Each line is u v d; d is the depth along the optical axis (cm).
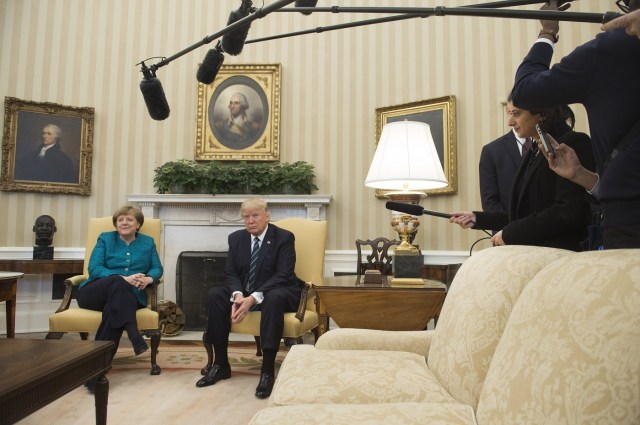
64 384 182
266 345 308
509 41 524
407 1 562
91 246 407
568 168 165
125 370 363
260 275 344
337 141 569
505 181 304
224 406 285
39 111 552
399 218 279
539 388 85
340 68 575
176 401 293
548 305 95
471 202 516
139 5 590
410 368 154
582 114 480
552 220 178
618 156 122
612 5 492
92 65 578
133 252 379
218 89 583
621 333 74
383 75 564
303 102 579
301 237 380
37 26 569
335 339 191
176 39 588
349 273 545
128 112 579
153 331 352
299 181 539
